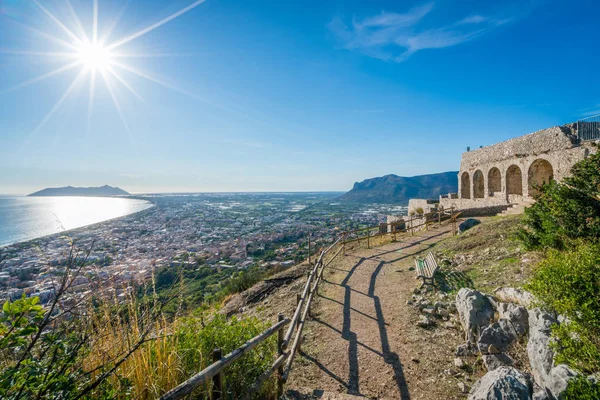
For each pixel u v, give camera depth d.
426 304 7.56
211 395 2.91
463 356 5.30
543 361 4.19
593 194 7.61
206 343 3.81
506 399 3.37
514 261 8.66
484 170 24.75
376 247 15.82
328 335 6.61
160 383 3.08
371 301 8.34
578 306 4.17
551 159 17.16
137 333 3.29
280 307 8.99
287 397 4.44
